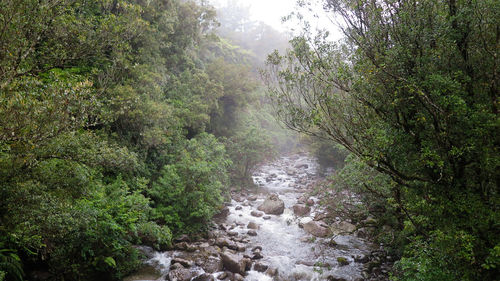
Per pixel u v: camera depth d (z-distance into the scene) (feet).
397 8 20.77
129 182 42.88
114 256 31.24
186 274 32.55
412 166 20.02
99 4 39.55
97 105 20.80
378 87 20.52
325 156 84.79
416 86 17.22
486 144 16.48
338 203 39.19
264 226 50.49
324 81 24.08
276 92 27.40
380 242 39.29
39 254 25.53
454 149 16.76
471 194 17.88
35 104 16.70
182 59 85.25
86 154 22.84
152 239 38.01
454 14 18.70
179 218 43.93
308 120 24.57
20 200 18.04
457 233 17.52
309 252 40.68
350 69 23.11
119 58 40.45
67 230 21.79
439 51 18.60
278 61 26.78
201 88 75.77
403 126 20.38
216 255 37.88
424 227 23.94
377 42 21.75
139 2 61.16
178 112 61.62
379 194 32.22
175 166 48.88
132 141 47.50
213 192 47.98
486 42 18.06
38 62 24.13
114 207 32.19
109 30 28.71
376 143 20.58
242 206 61.93
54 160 22.27
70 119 18.69
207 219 45.98
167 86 68.74
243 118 109.81
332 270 35.37
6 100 16.03
